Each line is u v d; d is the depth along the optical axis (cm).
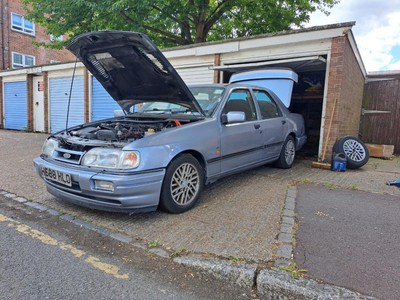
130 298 207
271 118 530
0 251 268
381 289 208
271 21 1480
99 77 457
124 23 1213
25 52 2059
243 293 218
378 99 1006
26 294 209
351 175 553
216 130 391
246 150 452
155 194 317
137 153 303
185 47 883
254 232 298
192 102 396
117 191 294
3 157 701
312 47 678
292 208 366
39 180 490
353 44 704
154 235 295
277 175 539
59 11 1197
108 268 244
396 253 258
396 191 451
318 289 207
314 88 899
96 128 403
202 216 341
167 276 234
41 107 1398
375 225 318
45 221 333
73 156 336
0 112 1584
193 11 1286
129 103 494
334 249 263
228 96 433
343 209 365
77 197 328
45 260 254
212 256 253
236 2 1367
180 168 346
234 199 400
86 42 381
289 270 228
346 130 738
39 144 936
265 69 712
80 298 206
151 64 373
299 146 643
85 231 307
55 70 1308
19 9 2006
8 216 346
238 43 784
